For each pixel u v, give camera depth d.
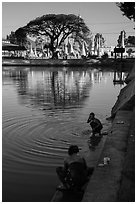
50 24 84.88
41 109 16.61
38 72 50.78
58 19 83.62
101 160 7.37
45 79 37.28
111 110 15.93
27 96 22.08
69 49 88.62
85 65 68.19
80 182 6.57
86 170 6.89
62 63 71.94
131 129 9.36
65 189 6.66
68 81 34.44
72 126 12.48
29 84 31.39
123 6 28.09
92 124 11.12
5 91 25.31
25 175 7.66
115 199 5.43
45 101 19.55
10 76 42.34
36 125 12.79
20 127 12.48
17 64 71.50
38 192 6.77
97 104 18.11
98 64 67.12
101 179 6.27
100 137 10.82
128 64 54.53
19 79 37.53
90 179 6.29
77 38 89.31
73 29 86.69
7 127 12.51
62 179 6.72
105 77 39.44
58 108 16.84
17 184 7.17
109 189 5.83
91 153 9.16
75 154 6.76
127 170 6.27
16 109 16.64
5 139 10.76
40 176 7.61
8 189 6.94
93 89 26.36
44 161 8.61
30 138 10.88
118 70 52.19
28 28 87.88
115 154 7.74
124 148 8.19
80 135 11.16
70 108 16.78
